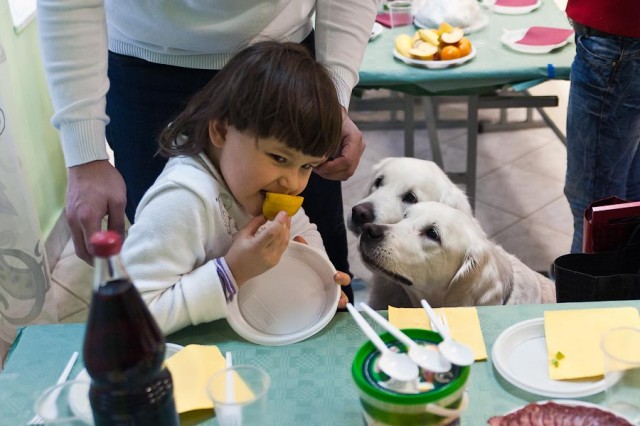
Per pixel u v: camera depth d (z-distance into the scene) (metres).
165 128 1.37
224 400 0.90
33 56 2.70
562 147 3.56
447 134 3.73
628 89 2.02
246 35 1.40
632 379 0.93
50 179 2.84
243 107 1.11
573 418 0.93
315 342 1.14
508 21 2.61
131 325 0.78
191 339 1.15
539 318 1.15
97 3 1.30
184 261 1.17
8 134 1.90
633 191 2.40
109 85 1.42
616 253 1.42
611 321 1.12
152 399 0.82
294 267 1.25
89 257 1.31
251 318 1.19
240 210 1.25
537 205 3.14
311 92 1.11
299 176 1.19
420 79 2.25
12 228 1.95
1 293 1.99
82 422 0.92
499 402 1.00
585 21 1.99
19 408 1.03
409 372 0.86
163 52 1.43
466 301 1.53
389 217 1.79
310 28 1.58
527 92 3.56
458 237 1.51
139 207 1.21
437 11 2.54
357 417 0.99
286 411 1.00
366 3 1.54
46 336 1.17
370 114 3.91
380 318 0.99
